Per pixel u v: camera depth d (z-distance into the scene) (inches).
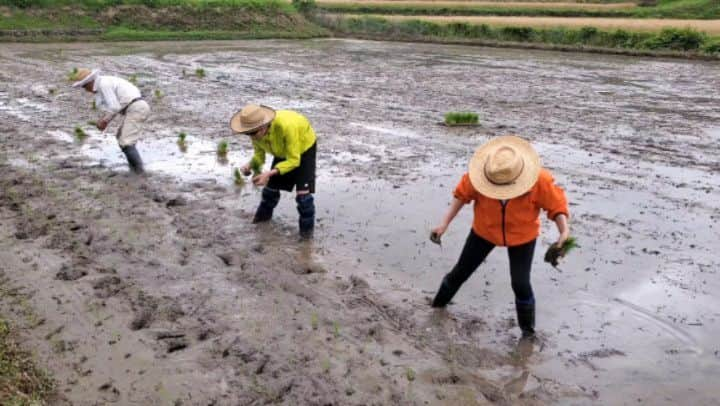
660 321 202.4
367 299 215.9
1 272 231.0
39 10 1390.3
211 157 394.6
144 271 233.6
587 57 1143.6
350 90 687.1
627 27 1414.9
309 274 235.3
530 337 192.4
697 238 269.1
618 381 171.9
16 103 566.3
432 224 285.4
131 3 1513.3
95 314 202.4
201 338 190.4
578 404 162.1
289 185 271.9
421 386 168.1
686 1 1971.0
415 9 2044.8
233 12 1606.8
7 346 179.5
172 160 386.3
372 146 428.8
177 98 612.7
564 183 346.6
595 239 266.4
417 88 713.6
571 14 1969.7
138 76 773.9
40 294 215.0
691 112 574.9
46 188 324.8
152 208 300.5
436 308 210.5
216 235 269.1
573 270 237.6
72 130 459.8
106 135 446.9
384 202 313.9
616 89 728.3
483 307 211.6
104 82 346.3
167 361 177.9
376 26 1603.1
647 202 315.0
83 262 239.0
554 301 214.7
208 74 805.9
